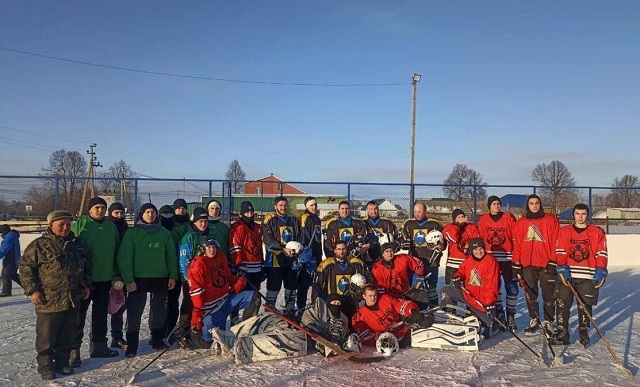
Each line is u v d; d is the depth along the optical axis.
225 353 6.25
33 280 5.33
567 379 5.50
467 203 16.72
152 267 6.39
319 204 15.98
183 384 5.30
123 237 6.32
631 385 5.33
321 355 6.37
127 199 15.16
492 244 8.09
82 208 15.08
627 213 18.38
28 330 7.86
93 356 6.23
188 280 6.40
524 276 7.62
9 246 11.65
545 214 7.58
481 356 6.38
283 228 8.14
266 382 5.36
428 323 6.61
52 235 5.54
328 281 7.33
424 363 6.06
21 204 14.82
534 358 6.29
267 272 8.12
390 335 6.51
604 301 10.41
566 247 7.03
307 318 6.71
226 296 6.78
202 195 15.27
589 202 18.12
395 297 7.07
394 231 8.70
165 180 15.08
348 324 7.14
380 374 5.63
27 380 5.40
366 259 8.39
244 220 7.67
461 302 7.64
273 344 6.17
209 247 6.49
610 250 18.11
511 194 17.09
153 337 6.62
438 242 8.33
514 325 7.87
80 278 5.59
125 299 6.59
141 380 5.41
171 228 7.58
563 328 6.93
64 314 5.55
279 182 15.76
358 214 15.95
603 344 6.98
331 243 8.31
